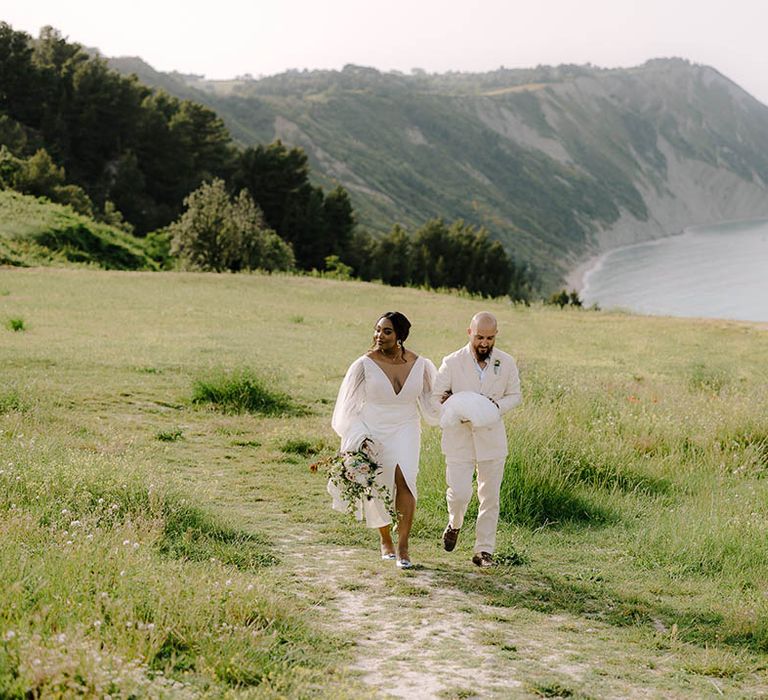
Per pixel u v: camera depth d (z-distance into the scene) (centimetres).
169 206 9325
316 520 841
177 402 1431
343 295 3856
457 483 709
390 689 458
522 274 13538
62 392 1394
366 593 628
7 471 772
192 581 552
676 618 627
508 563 740
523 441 1014
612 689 483
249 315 2964
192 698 405
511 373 705
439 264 11044
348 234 9469
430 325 3158
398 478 685
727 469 1189
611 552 808
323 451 1155
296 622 539
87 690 381
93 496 743
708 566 766
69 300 2956
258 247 5825
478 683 475
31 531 620
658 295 17512
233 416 1370
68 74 9425
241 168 9019
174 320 2689
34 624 444
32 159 7469
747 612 626
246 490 948
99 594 490
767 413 1401
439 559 740
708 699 480
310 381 1747
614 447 1162
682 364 2447
